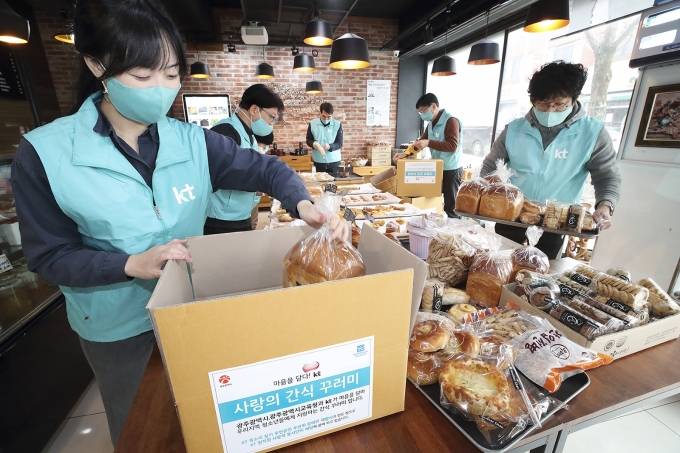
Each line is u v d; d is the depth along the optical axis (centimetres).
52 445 158
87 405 179
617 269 99
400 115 616
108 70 69
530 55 389
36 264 75
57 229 77
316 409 55
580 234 131
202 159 96
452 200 375
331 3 461
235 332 45
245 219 189
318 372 53
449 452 57
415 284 59
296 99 575
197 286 80
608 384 72
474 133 496
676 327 85
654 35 206
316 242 71
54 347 165
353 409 58
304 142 597
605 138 159
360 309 51
